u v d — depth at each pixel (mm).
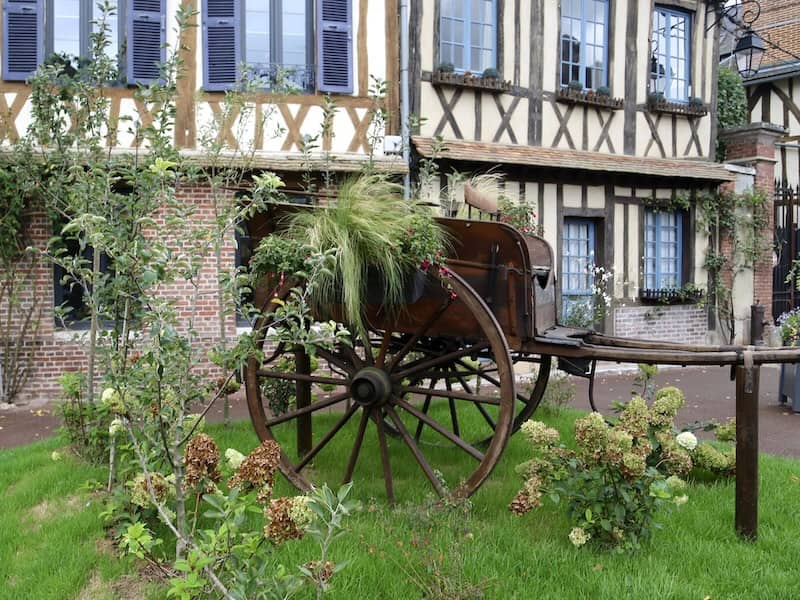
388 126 9695
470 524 3783
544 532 3857
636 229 12516
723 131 14008
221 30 9234
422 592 3111
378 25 9648
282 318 3207
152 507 3420
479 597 3002
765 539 3801
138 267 2961
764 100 17781
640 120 12562
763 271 13711
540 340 4070
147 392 3035
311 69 9594
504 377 3859
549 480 3723
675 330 13039
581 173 11711
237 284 3242
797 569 3469
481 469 3895
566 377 7156
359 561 3350
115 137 5973
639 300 12617
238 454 3424
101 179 4301
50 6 8953
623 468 3402
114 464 4316
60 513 4039
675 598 3143
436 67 10461
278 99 8180
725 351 4047
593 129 12031
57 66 6379
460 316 4121
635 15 12406
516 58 11203
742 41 14453
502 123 11102
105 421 4672
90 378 4684
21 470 4906
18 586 3186
